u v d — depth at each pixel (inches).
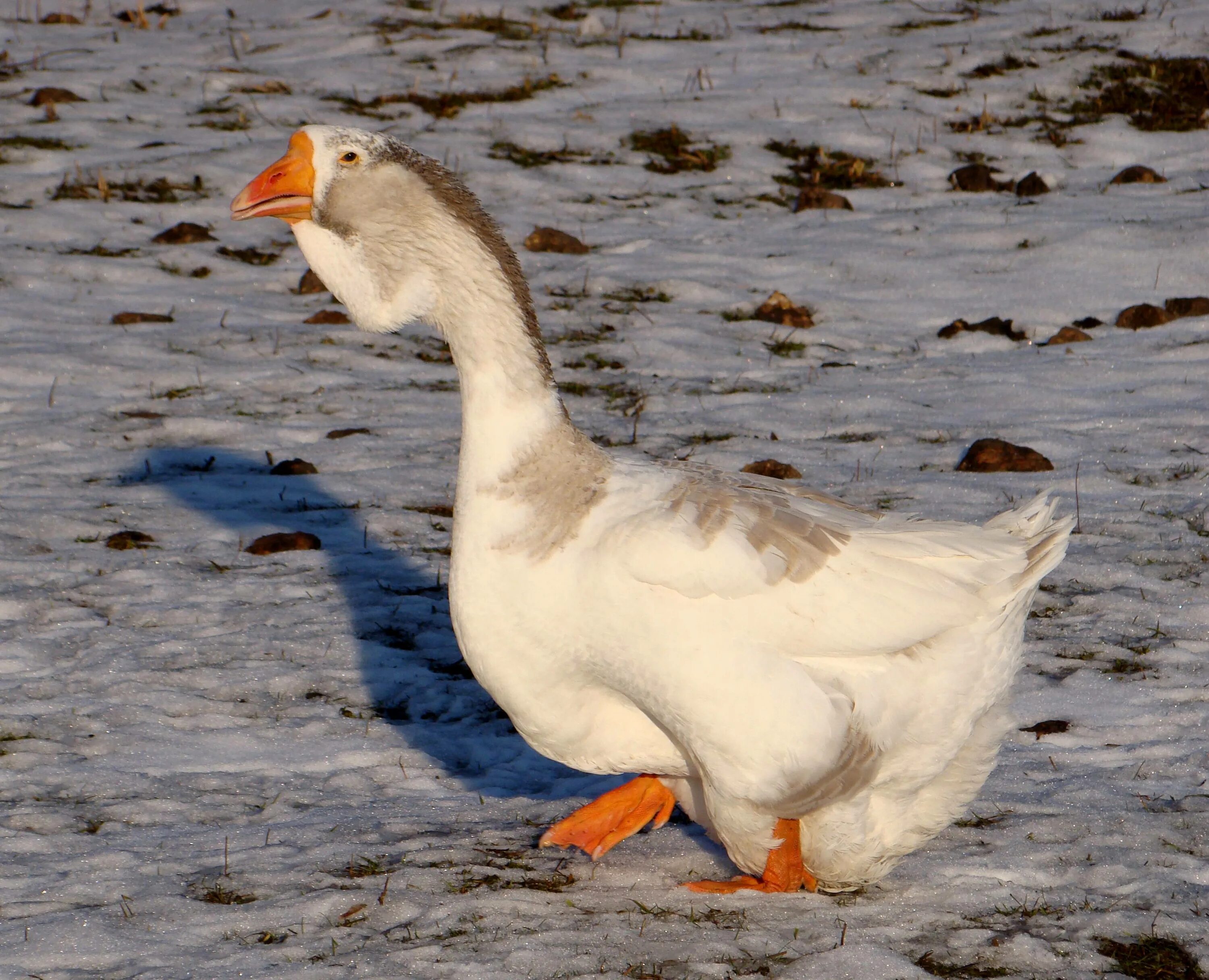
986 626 262.1
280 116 1032.8
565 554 259.8
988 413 609.3
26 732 352.8
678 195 935.0
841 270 804.0
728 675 250.1
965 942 249.6
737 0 1374.3
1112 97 1066.1
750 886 275.9
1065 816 300.7
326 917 259.8
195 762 342.3
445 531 507.2
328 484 547.2
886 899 272.2
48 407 618.5
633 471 273.4
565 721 272.2
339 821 308.7
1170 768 324.8
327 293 792.3
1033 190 923.4
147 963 241.3
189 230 840.3
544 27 1279.5
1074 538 477.1
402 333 740.7
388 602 445.1
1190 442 561.6
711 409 623.8
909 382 654.5
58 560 467.8
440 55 1184.2
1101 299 751.1
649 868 288.5
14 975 237.0
